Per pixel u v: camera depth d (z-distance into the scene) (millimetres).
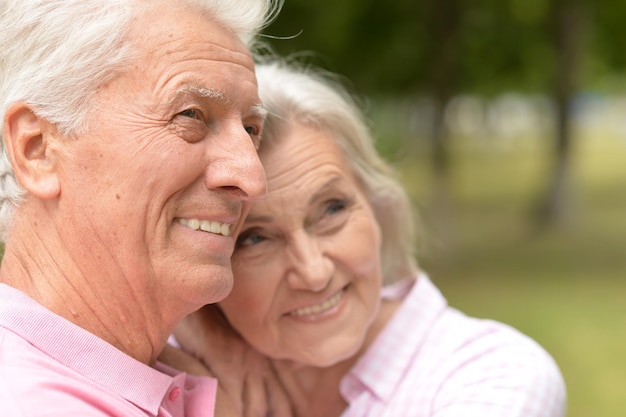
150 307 1781
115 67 1666
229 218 1812
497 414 2100
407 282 2637
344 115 2350
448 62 13102
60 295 1754
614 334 8617
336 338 2279
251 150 1787
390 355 2383
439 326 2441
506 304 9867
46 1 1686
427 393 2273
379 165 2539
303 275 2178
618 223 15703
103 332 1779
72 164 1691
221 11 1801
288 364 2432
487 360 2266
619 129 61281
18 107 1693
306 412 2484
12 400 1499
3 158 1765
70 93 1664
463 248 13297
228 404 2258
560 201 15039
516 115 51281
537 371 2199
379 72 16125
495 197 20969
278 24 13031
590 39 16406
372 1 14391
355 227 2268
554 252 13102
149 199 1700
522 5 15477
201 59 1732
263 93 2240
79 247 1727
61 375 1630
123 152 1677
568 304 9844
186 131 1717
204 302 1814
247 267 2211
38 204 1752
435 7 13070
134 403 1742
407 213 2658
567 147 15000
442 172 12922
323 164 2230
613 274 11453
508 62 17797
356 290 2311
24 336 1669
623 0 15992
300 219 2188
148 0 1722
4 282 1837
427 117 15250
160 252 1737
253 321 2250
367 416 2332
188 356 2291
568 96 14859
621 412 6434
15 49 1701
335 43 14219
